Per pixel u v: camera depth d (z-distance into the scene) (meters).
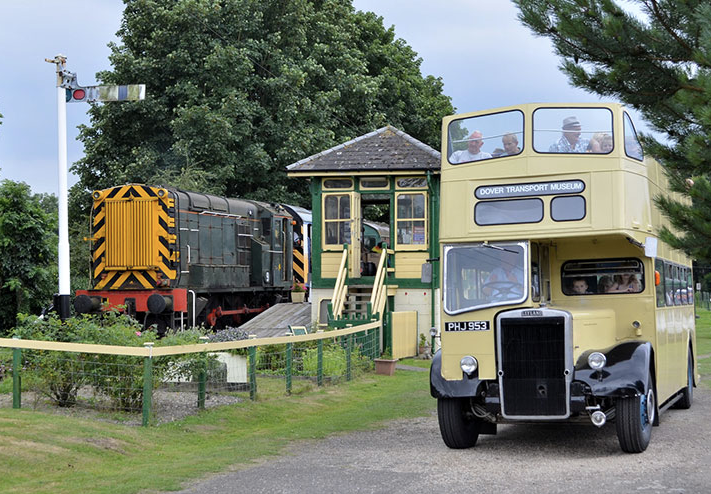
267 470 9.13
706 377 17.83
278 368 17.28
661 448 10.12
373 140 22.69
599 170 10.27
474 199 10.66
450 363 10.44
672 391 12.40
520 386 9.95
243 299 27.50
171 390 14.00
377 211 37.94
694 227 9.68
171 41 33.88
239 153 33.34
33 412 11.39
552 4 12.38
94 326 13.02
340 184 21.94
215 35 34.03
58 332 13.45
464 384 10.24
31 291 23.12
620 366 9.81
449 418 10.34
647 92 12.47
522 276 10.34
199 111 31.59
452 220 10.73
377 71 41.75
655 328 11.29
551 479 8.47
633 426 9.70
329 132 34.59
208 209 24.41
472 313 10.38
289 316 23.09
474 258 10.57
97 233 22.56
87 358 12.25
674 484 8.05
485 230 10.55
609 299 11.45
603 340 10.83
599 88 12.66
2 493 8.03
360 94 36.56
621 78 12.30
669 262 12.79
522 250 10.40
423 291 21.58
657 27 12.04
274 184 34.62
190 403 13.16
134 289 22.08
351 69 37.34
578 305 11.51
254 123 34.66
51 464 9.10
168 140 34.62
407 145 22.23
